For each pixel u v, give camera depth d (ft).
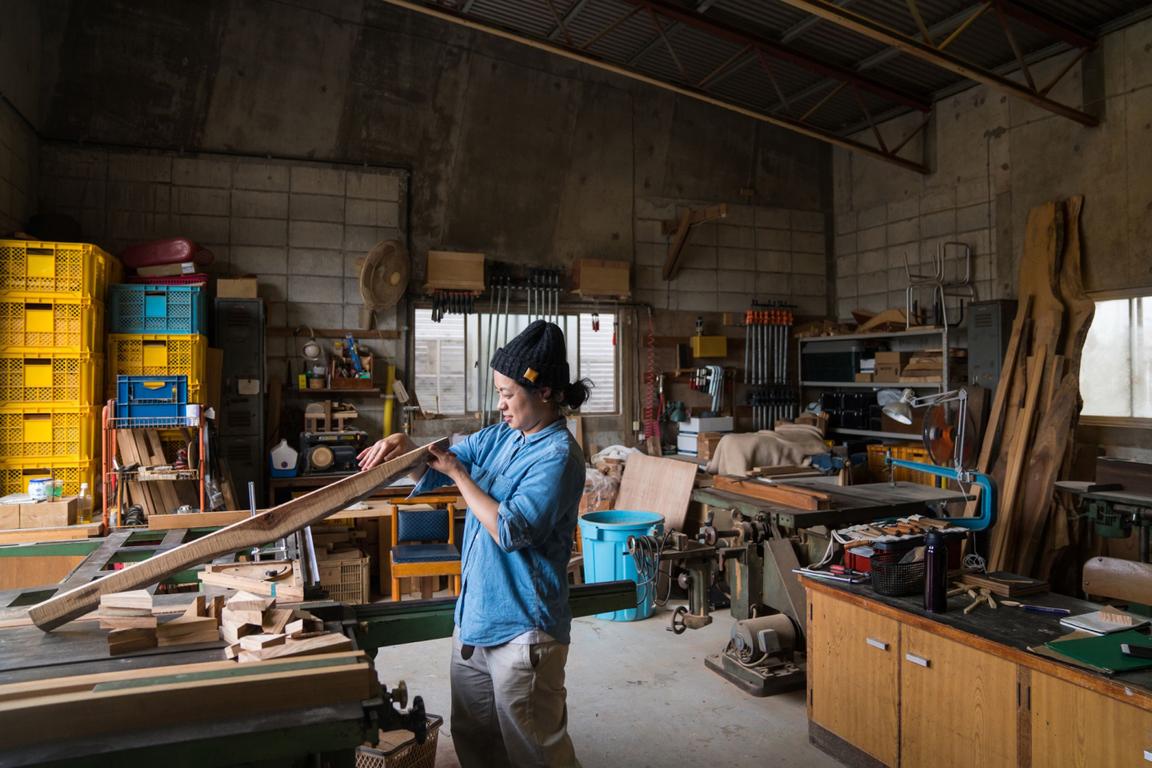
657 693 11.71
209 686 4.39
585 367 22.88
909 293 21.02
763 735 10.31
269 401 18.95
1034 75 19.76
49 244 14.47
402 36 20.35
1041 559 16.62
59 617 5.38
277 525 5.67
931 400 12.30
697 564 14.39
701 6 18.20
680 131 23.70
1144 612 11.35
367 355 19.77
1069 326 17.72
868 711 8.99
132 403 14.02
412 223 20.65
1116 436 18.10
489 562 5.87
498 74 21.36
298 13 19.44
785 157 25.14
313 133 19.71
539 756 5.82
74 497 11.80
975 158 21.22
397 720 4.70
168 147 18.57
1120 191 17.84
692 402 23.99
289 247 19.45
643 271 23.35
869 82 21.29
